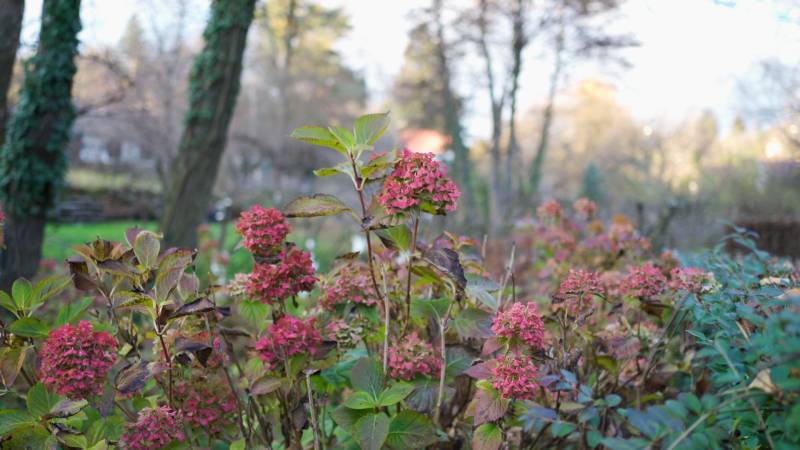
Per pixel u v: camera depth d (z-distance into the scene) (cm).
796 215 1289
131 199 1788
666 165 2909
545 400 200
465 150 1708
